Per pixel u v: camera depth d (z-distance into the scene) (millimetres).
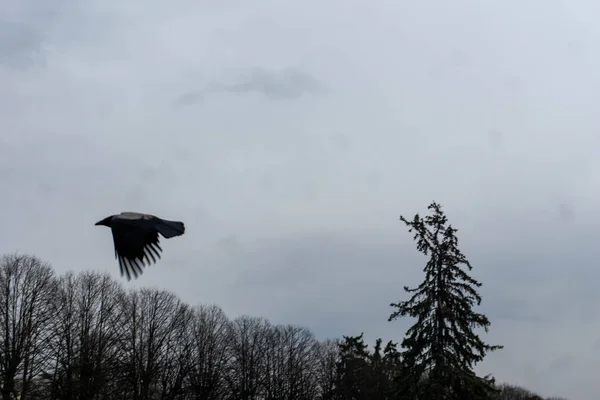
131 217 11000
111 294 63125
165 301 69000
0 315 53594
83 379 54969
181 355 70375
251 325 86750
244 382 81250
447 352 41875
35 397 52562
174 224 11031
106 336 61156
